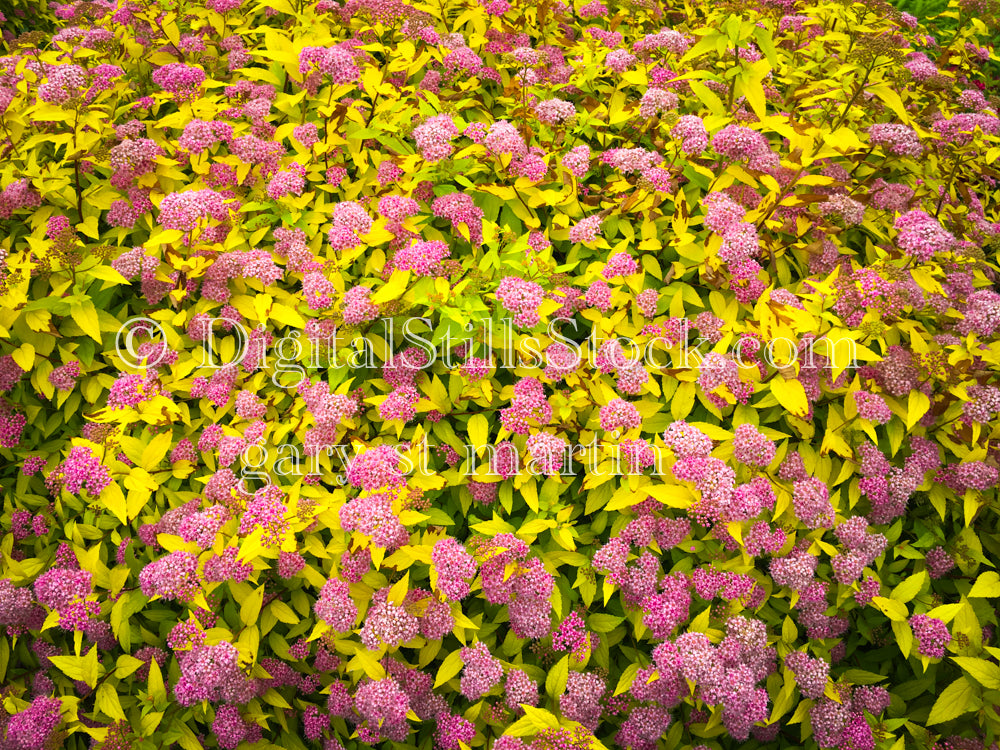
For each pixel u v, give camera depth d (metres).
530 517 2.30
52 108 2.65
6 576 2.39
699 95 2.62
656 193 2.66
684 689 2.15
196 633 2.14
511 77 3.35
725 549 2.31
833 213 2.72
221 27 3.41
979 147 3.12
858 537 2.24
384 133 2.87
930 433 2.58
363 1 3.21
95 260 2.54
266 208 2.72
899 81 2.97
